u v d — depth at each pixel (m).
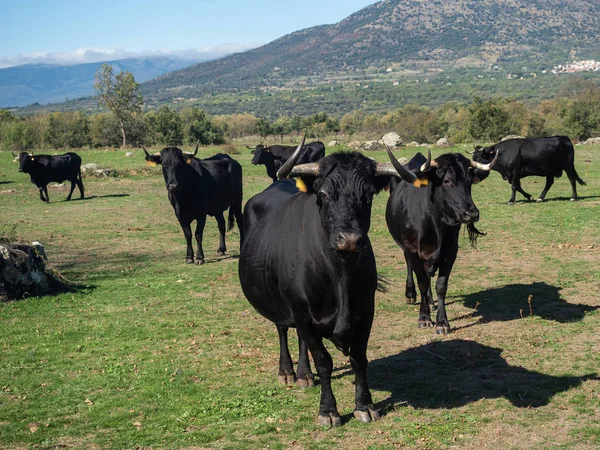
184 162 16.14
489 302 11.73
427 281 10.55
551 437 6.43
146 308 12.20
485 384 7.90
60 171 30.08
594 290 12.13
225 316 11.57
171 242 19.70
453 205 9.59
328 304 6.72
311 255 6.69
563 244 16.34
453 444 6.38
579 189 27.61
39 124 97.12
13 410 7.55
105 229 22.17
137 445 6.58
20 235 20.95
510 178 24.09
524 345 9.30
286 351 8.33
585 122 78.69
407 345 9.64
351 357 7.00
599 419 6.78
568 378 7.96
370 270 6.77
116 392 8.08
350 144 54.47
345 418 7.09
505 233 18.41
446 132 93.19
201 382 8.35
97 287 14.02
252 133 140.88
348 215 6.16
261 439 6.64
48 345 10.04
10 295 12.78
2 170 45.25
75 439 6.78
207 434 6.75
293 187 8.86
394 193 11.34
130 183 36.84
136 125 91.69
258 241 8.00
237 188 18.33
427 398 7.59
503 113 70.44
